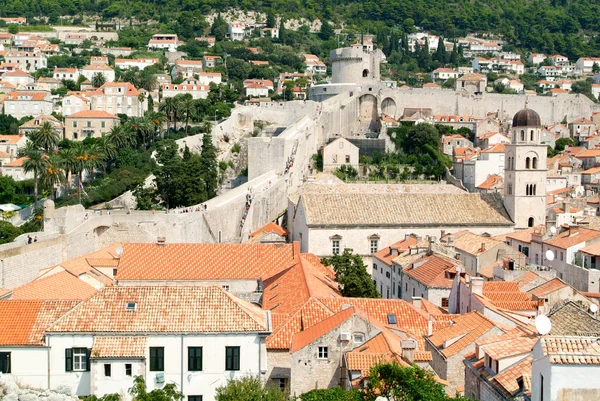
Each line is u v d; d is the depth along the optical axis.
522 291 111.25
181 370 81.56
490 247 142.12
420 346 87.50
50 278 116.06
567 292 107.62
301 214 177.88
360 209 176.50
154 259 131.88
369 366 73.56
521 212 180.75
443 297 119.00
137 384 76.69
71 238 162.38
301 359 81.12
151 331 81.38
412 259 140.38
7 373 80.56
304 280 109.62
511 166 181.75
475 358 71.81
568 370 49.16
